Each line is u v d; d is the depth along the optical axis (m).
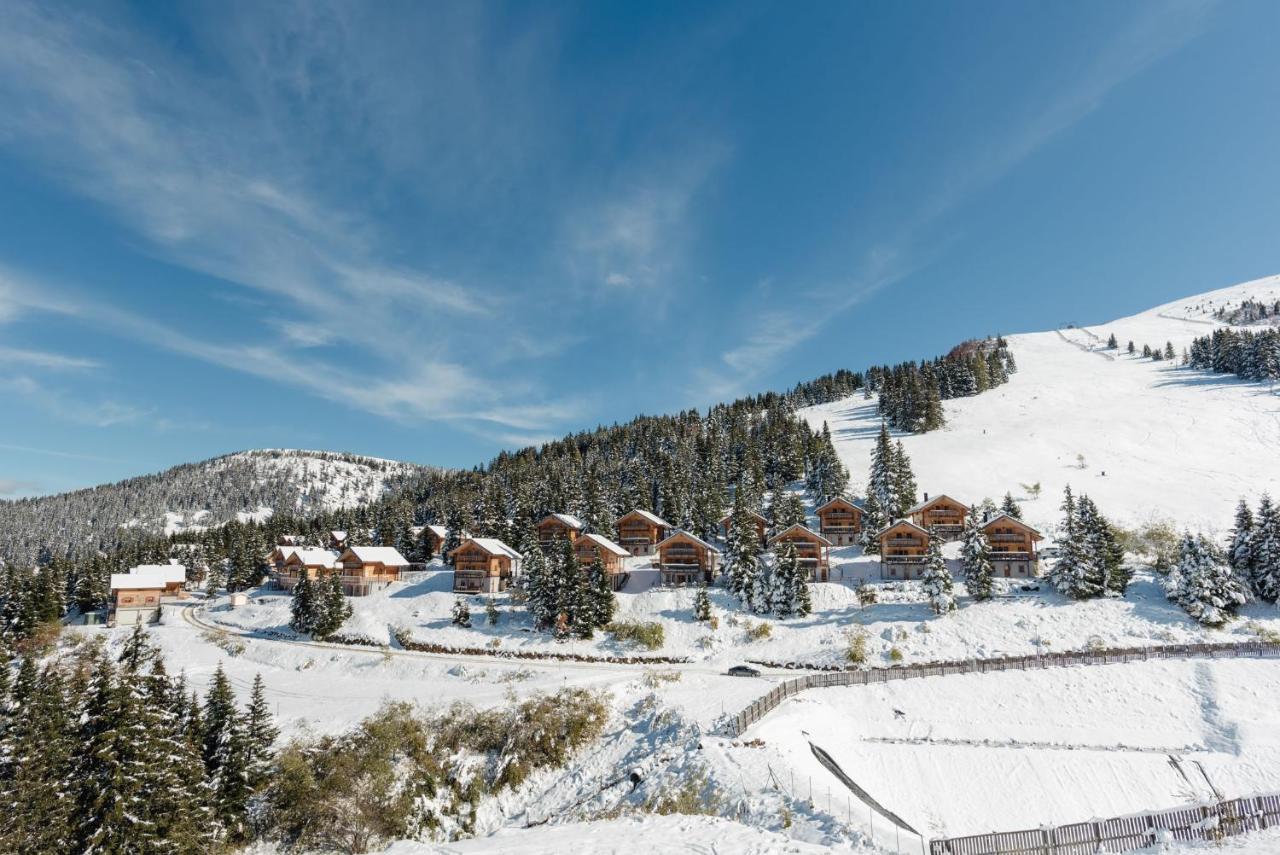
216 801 41.31
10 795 37.22
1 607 100.06
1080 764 42.50
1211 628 61.66
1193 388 165.88
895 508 104.81
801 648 69.88
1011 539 84.12
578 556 89.69
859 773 42.22
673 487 127.88
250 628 95.25
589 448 196.12
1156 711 49.09
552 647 75.38
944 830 37.59
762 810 34.34
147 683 43.50
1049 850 28.16
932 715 50.31
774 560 81.12
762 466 141.38
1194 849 24.86
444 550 123.12
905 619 71.38
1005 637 65.19
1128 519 96.44
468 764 48.59
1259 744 43.72
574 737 51.09
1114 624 64.44
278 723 56.31
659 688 58.19
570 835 32.91
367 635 83.44
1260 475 109.06
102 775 36.28
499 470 192.12
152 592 110.44
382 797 45.06
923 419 159.88
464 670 67.50
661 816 34.69
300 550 120.75
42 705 42.91
